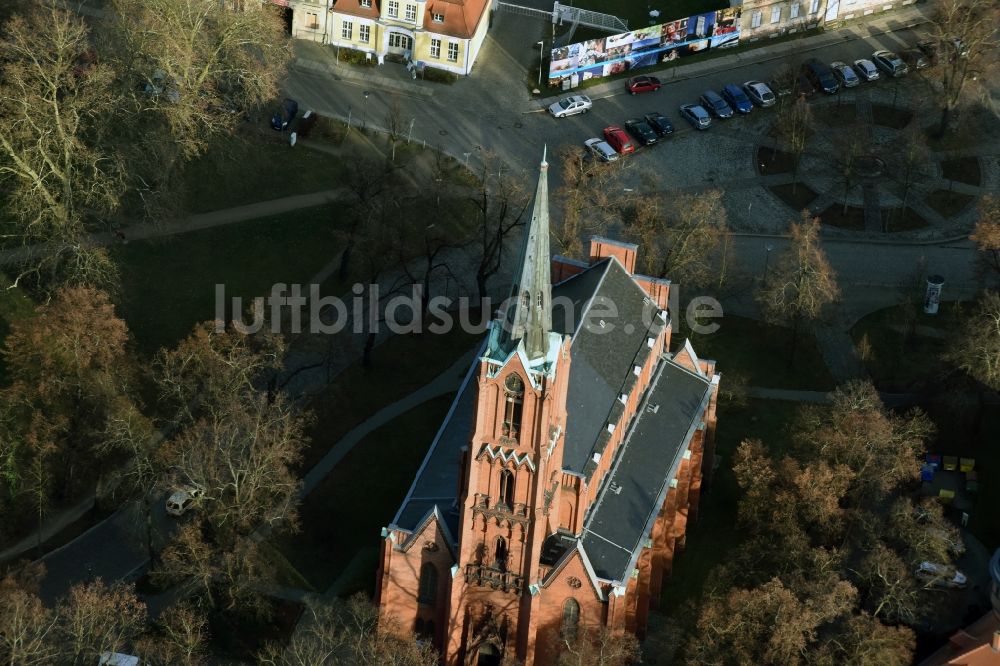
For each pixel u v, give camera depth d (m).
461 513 142.88
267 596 160.12
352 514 171.12
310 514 170.50
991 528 173.00
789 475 159.62
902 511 156.12
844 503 164.00
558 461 142.12
